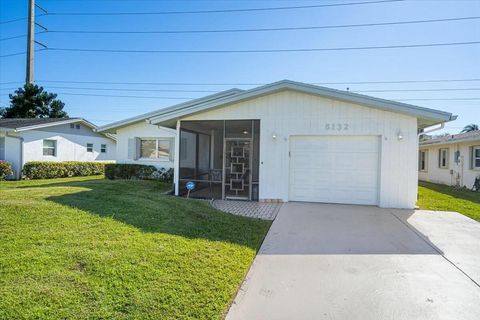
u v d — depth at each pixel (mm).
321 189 9070
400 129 8352
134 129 14492
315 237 5402
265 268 3949
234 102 9258
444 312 2889
